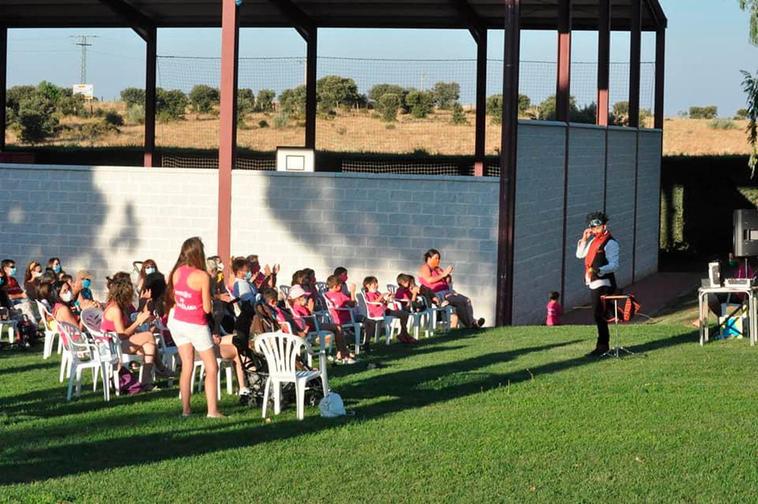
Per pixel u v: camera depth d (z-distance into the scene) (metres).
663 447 8.68
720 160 31.41
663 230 32.06
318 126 59.59
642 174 28.19
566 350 13.73
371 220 19.20
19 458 8.75
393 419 9.89
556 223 21.16
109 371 11.73
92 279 20.67
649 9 28.28
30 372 13.18
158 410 10.62
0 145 28.98
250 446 9.03
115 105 66.75
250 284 13.55
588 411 9.98
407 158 36.66
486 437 9.10
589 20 28.20
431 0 26.59
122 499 7.55
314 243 19.53
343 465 8.35
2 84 28.91
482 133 29.81
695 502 7.37
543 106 56.22
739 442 8.80
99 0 26.41
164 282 12.99
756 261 21.94
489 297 18.58
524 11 27.28
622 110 48.62
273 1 26.52
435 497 7.54
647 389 10.91
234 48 19.52
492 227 18.53
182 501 7.51
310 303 13.58
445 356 13.70
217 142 55.75
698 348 13.61
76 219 20.67
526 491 7.62
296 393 10.21
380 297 15.31
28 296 16.56
